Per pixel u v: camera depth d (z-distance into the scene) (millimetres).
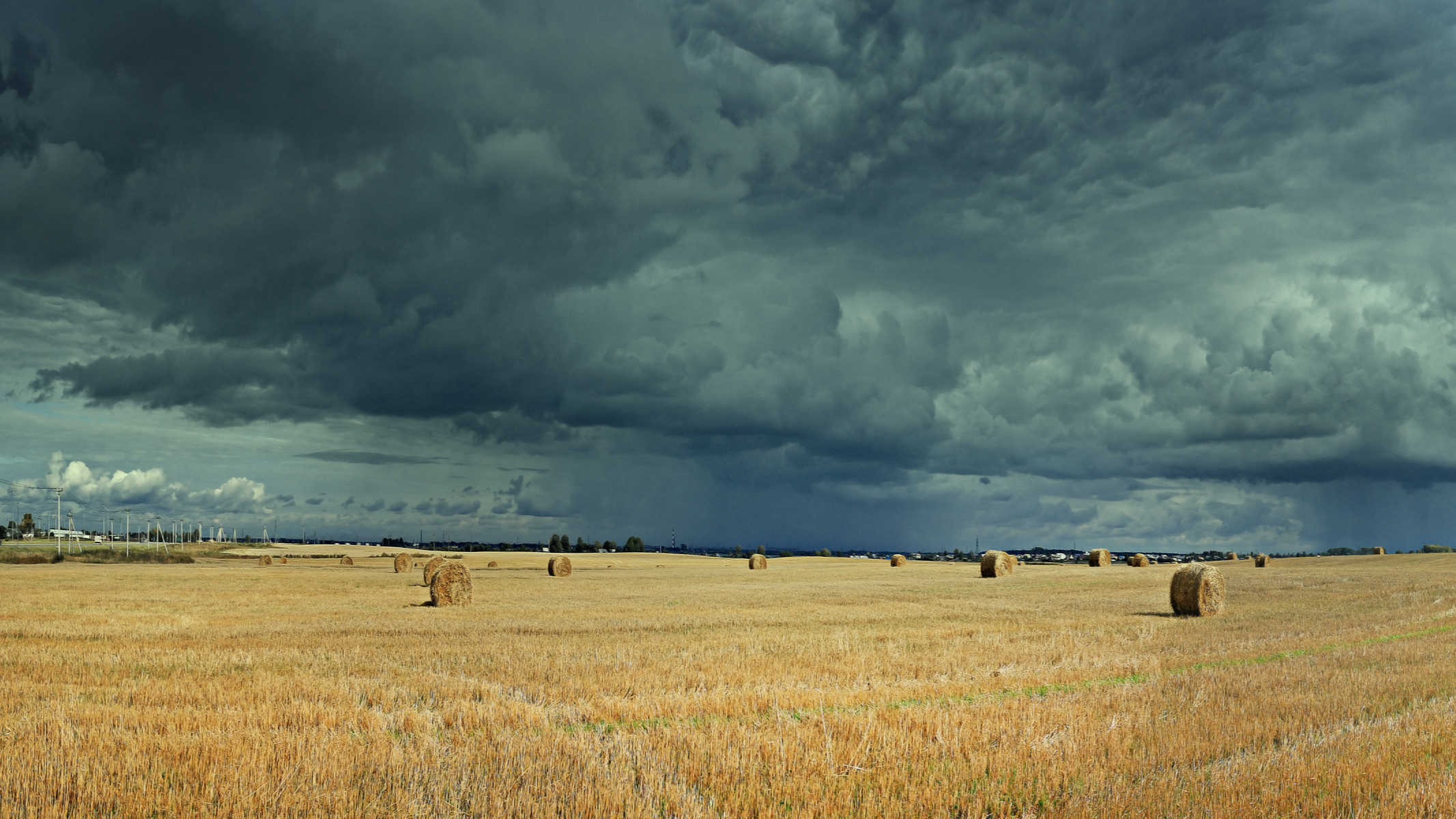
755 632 23438
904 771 8883
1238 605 32688
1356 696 12391
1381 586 41969
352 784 8594
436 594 35125
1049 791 8344
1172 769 8797
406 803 7895
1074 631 23266
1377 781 8250
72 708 12094
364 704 12875
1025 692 13711
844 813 7785
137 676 15570
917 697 13344
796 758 9320
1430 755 9133
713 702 12703
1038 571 67500
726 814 7746
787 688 14047
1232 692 12977
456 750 9586
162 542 148500
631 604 34906
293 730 10820
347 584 52969
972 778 8766
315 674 15633
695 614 29812
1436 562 75188
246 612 31406
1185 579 29234
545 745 9742
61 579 54156
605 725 11453
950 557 165625
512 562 100688
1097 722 10922
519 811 7633
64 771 8680
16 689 13836
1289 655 18016
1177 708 11781
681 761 9234
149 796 8117
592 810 7652
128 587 46250
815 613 29875
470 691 13812
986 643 20516
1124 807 7590
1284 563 79562
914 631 23531
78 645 20453
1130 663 16875
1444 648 17578
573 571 74938
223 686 14188
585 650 18969
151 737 10203
